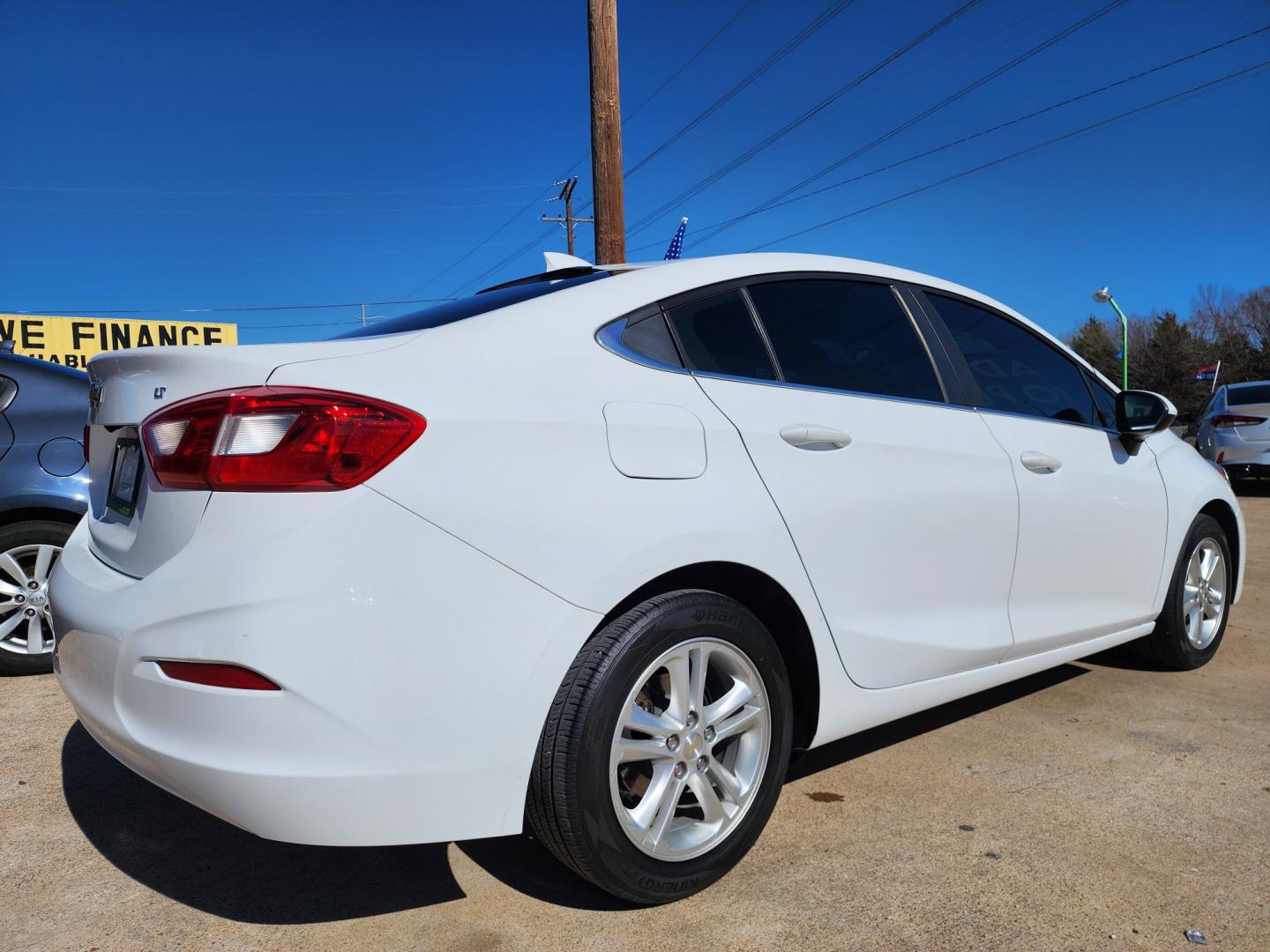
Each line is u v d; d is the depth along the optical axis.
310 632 1.62
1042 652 3.04
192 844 2.41
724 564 2.11
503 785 1.80
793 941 1.94
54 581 2.24
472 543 1.75
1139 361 56.03
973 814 2.54
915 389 2.69
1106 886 2.16
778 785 2.24
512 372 1.93
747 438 2.18
